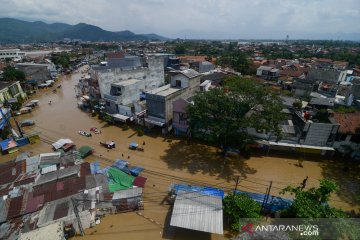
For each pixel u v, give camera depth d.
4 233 19.50
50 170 27.92
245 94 30.89
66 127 46.34
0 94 52.50
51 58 123.38
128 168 31.05
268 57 148.50
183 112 38.66
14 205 22.23
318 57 146.75
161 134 42.38
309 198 21.02
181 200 22.66
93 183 25.44
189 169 31.64
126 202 23.94
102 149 37.34
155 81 61.47
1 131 42.69
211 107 31.22
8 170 27.92
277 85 71.44
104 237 21.02
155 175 30.31
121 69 56.56
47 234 18.86
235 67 99.12
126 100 48.88
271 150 36.03
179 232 21.70
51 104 61.78
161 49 199.75
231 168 31.86
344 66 98.19
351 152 32.91
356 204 25.59
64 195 23.52
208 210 21.44
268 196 23.98
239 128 32.53
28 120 47.84
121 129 45.19
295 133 33.47
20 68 83.44
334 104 49.41
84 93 67.00
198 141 39.34
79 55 155.88
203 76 68.88
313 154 34.75
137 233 21.53
